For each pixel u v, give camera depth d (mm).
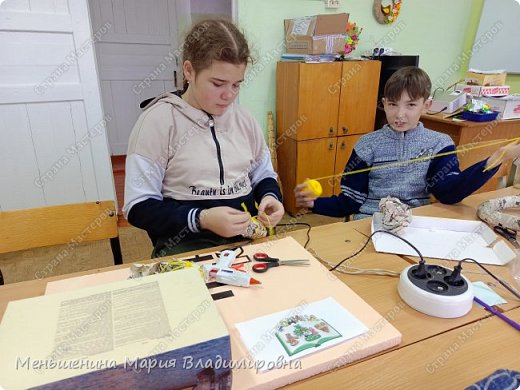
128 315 517
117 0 3500
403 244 972
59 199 2430
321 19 2293
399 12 2863
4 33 2021
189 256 872
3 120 2156
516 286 792
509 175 1592
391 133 1448
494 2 3021
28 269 2059
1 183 2256
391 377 562
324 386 544
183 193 1090
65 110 2279
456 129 2393
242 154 1152
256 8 2441
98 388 438
